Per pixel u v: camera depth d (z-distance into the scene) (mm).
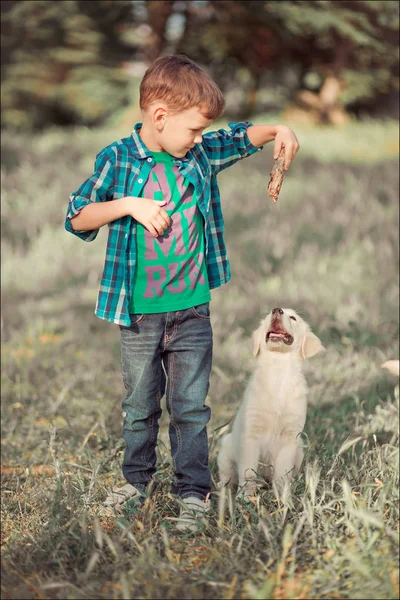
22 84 36875
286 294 10523
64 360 8891
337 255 12195
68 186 17344
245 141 3982
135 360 3723
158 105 3484
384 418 5504
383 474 3812
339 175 17188
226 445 4641
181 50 33000
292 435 4395
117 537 3281
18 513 4289
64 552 3250
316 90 36000
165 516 3910
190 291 3705
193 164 3689
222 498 3363
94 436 6031
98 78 36938
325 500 3676
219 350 8516
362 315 9281
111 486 4156
